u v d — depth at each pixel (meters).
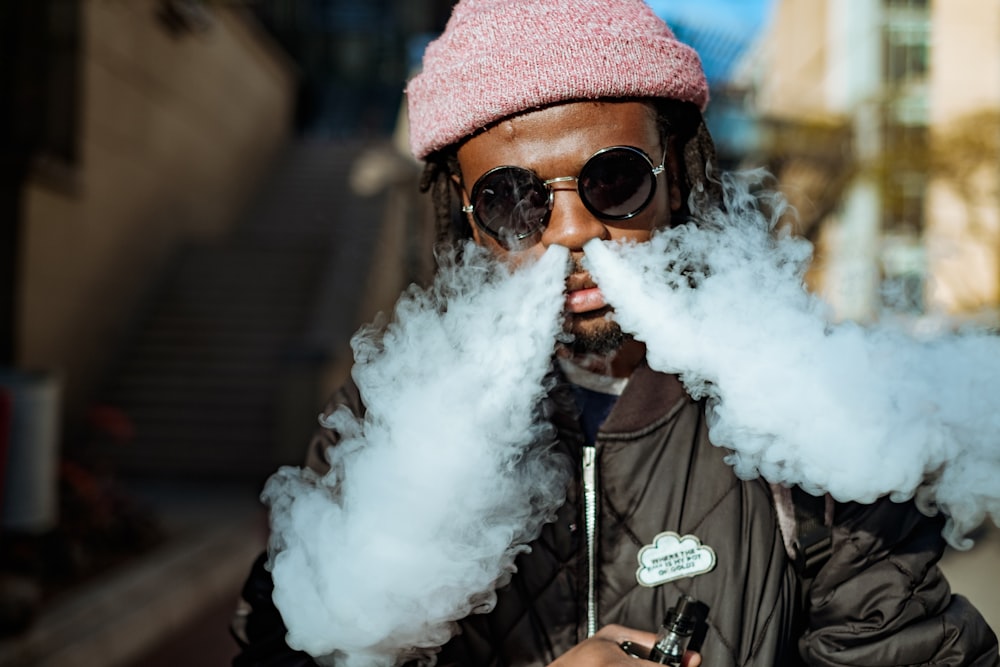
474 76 1.13
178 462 9.90
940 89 12.75
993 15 12.69
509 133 1.13
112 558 6.07
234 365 10.98
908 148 11.19
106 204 11.02
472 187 1.18
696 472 1.15
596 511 1.15
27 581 4.43
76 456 7.81
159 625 5.01
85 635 4.40
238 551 6.75
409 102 1.29
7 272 9.14
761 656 1.07
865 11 13.82
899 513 1.10
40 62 10.19
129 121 11.63
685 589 1.11
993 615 2.92
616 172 1.10
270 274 12.50
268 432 10.17
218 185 14.91
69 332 10.13
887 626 1.07
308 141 19.03
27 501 4.80
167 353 11.27
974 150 10.77
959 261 9.94
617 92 1.10
